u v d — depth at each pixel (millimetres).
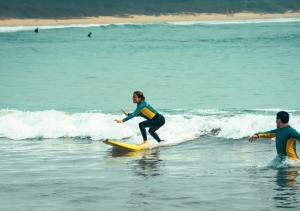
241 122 37344
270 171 25703
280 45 156000
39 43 194750
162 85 75375
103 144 35500
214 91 67938
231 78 82062
